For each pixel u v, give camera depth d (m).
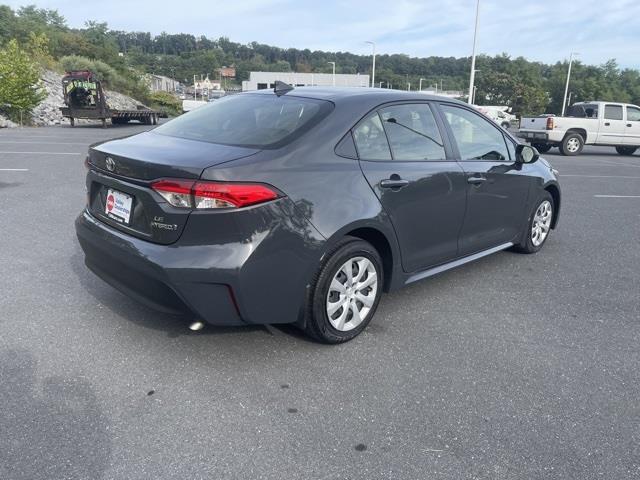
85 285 4.34
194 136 3.58
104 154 3.34
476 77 94.75
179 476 2.30
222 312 3.03
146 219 3.07
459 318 4.04
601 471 2.43
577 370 3.31
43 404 2.76
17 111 25.45
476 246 4.66
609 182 11.73
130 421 2.66
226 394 2.92
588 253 5.91
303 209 3.11
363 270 3.54
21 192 8.00
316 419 2.72
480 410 2.85
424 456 2.48
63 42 53.72
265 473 2.34
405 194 3.72
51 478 2.26
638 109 19.42
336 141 3.41
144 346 3.41
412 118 3.99
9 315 3.76
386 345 3.55
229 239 2.92
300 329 3.64
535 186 5.34
